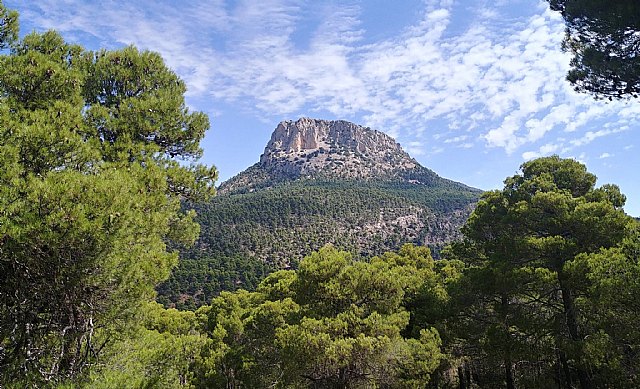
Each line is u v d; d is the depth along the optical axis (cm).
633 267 988
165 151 1089
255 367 1515
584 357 1206
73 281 668
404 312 1472
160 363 996
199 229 1052
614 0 761
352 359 1198
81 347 779
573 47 920
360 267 1494
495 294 1535
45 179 629
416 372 1288
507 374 1686
